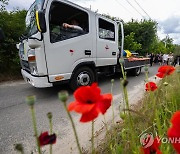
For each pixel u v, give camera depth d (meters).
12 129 2.78
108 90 5.36
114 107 3.63
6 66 7.84
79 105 0.58
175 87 2.44
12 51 7.87
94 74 5.34
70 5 4.45
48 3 3.96
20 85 6.32
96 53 5.30
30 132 2.66
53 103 4.05
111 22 5.94
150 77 7.94
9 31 7.88
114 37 6.19
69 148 2.14
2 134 2.62
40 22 3.59
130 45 17.33
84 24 4.97
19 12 9.02
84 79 4.93
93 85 0.65
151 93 1.50
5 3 7.82
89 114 0.56
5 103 4.18
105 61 5.75
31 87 5.87
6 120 3.15
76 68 4.66
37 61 3.90
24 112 3.54
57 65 4.18
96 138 2.19
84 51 4.85
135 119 1.95
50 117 0.74
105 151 1.68
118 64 6.63
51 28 4.04
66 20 4.78
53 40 4.06
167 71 1.32
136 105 2.97
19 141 2.40
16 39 8.09
